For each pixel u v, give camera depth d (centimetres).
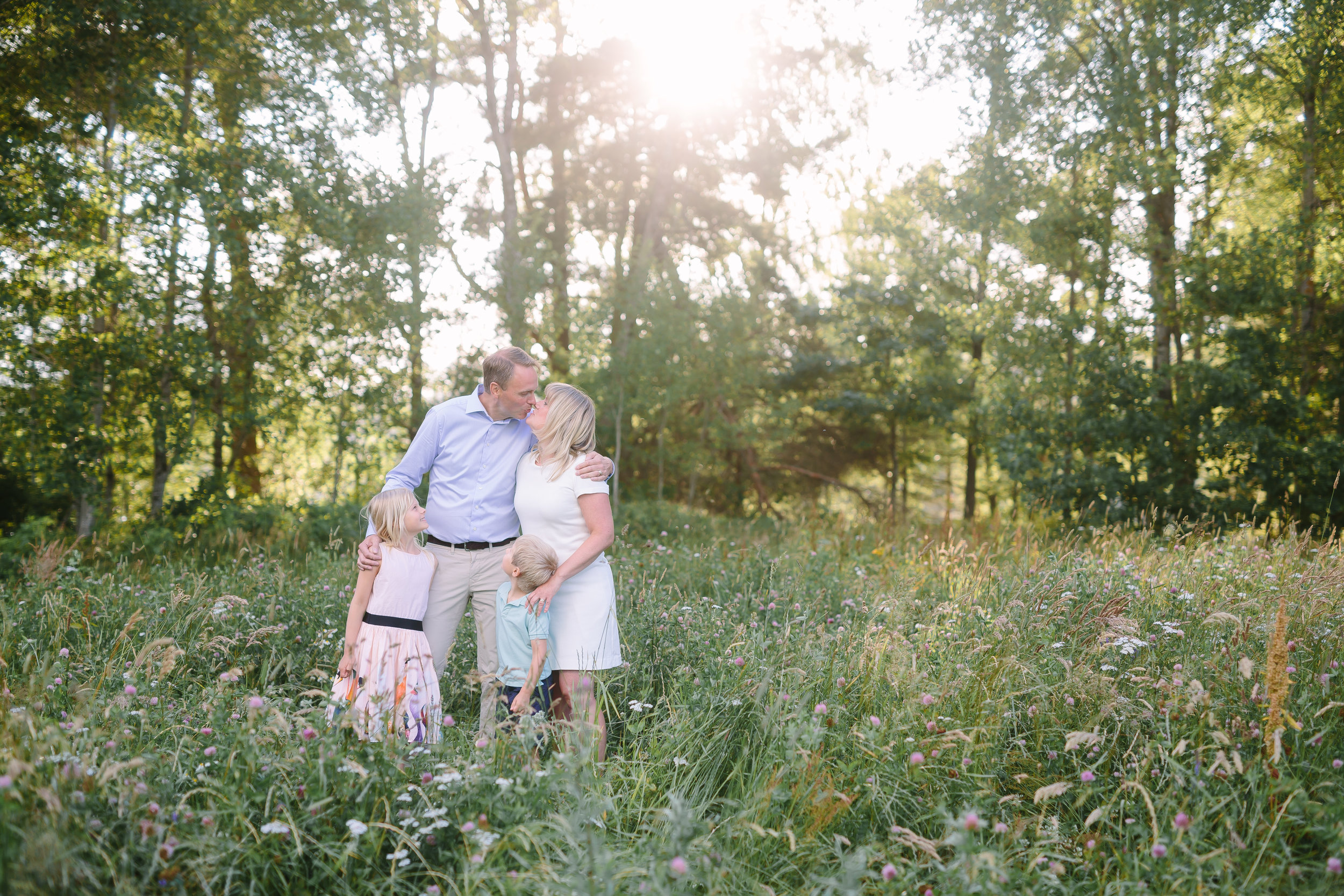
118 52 1155
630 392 1864
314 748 251
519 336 1695
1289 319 1436
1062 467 1394
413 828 242
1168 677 351
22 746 238
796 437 2489
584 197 2228
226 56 1266
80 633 425
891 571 687
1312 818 246
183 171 1151
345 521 1111
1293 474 1262
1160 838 236
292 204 1311
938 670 368
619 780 304
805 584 579
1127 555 678
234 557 809
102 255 1125
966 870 211
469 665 426
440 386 1686
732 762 316
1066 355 1459
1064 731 322
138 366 1173
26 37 1139
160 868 210
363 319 1380
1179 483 1349
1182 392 1384
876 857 238
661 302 1842
